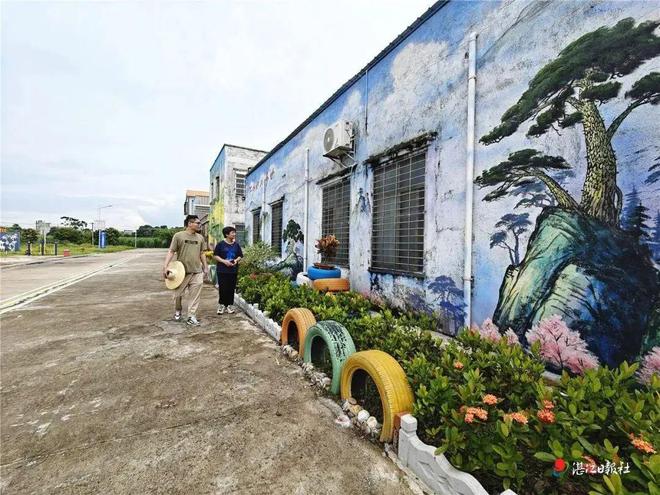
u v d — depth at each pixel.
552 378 2.67
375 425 2.20
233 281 5.90
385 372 2.13
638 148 2.22
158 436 2.17
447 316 3.71
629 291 2.26
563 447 1.33
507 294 3.04
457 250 3.59
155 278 11.65
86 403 2.61
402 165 4.53
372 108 5.16
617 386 1.67
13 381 3.02
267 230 10.44
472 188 3.39
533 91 2.84
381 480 1.77
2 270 14.16
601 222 2.41
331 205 6.55
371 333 2.89
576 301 2.54
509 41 3.04
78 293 8.18
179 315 5.33
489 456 1.46
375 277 5.00
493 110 3.19
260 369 3.31
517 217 2.96
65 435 2.18
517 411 1.66
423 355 2.24
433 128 3.95
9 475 1.80
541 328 2.76
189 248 5.12
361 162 5.43
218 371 3.26
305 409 2.53
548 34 2.73
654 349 2.13
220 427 2.28
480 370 2.08
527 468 1.47
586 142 2.49
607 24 2.36
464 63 3.53
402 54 4.49
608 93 2.36
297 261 8.01
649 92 2.17
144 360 3.56
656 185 2.14
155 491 1.69
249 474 1.81
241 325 5.07
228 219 16.38
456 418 1.58
